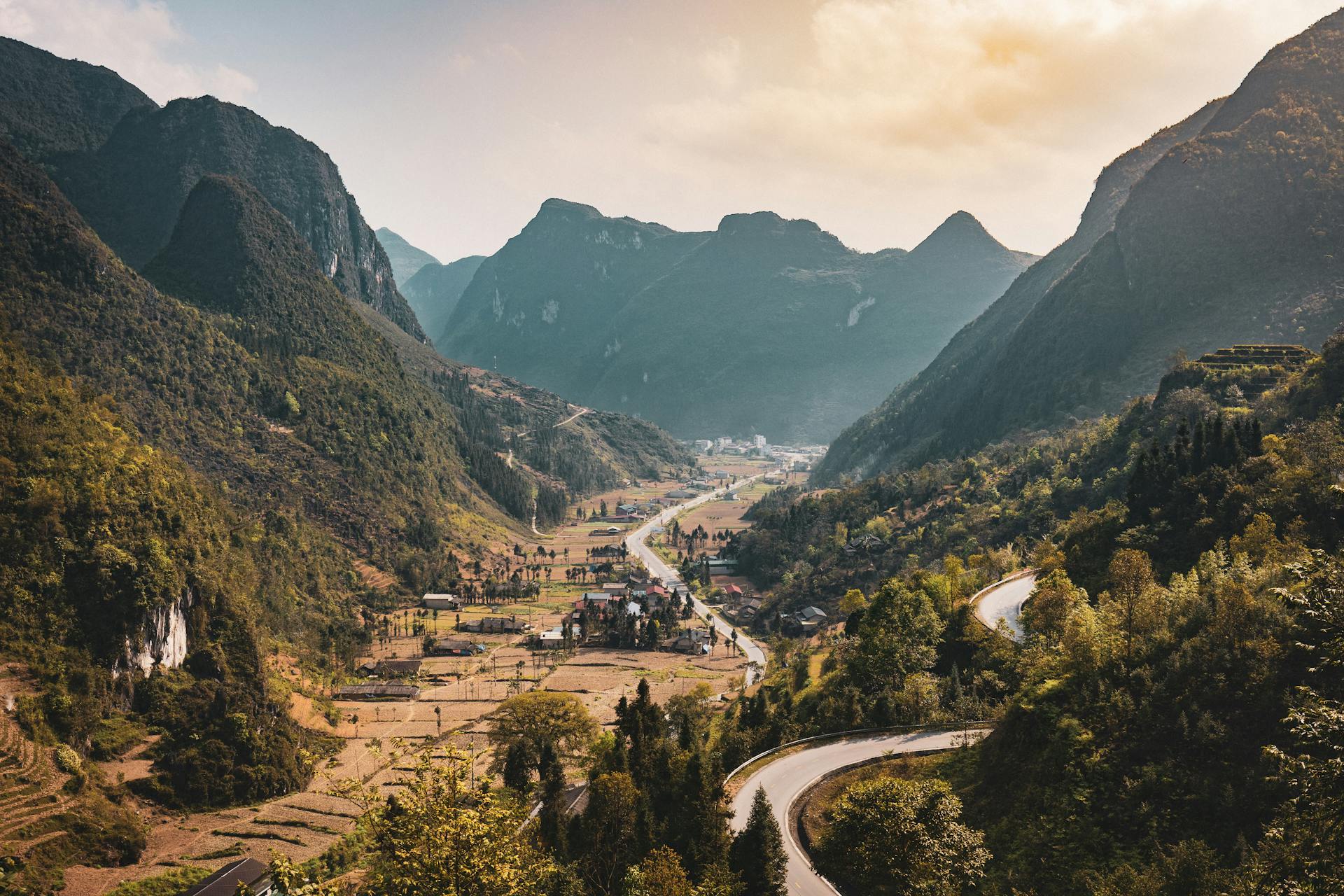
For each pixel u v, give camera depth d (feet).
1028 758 272.92
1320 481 361.92
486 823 155.02
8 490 550.77
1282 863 134.92
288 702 607.78
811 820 282.56
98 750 492.13
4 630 500.74
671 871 230.07
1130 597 301.02
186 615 591.37
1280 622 258.37
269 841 455.63
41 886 388.37
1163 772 239.91
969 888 236.22
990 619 458.09
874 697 387.34
